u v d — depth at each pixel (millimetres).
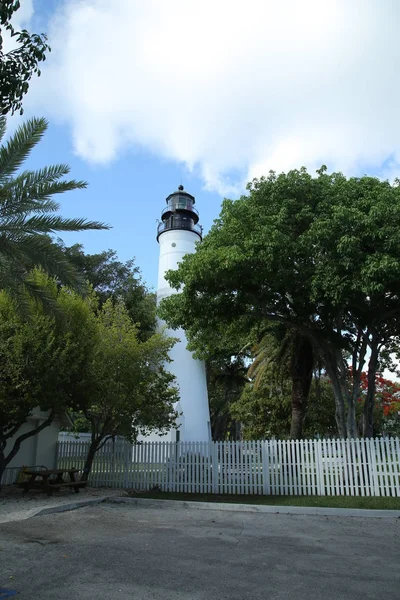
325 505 11703
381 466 13438
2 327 12492
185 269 15227
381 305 14719
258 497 13398
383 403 30891
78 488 14359
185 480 14914
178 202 31406
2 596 5066
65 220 10148
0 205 9609
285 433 26094
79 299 13508
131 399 14570
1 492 13805
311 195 14188
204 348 20469
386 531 9125
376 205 12547
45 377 12172
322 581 5738
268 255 12812
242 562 6578
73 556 6754
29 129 9422
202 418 27812
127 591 5277
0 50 6324
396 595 5242
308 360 18219
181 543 7730
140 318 28859
